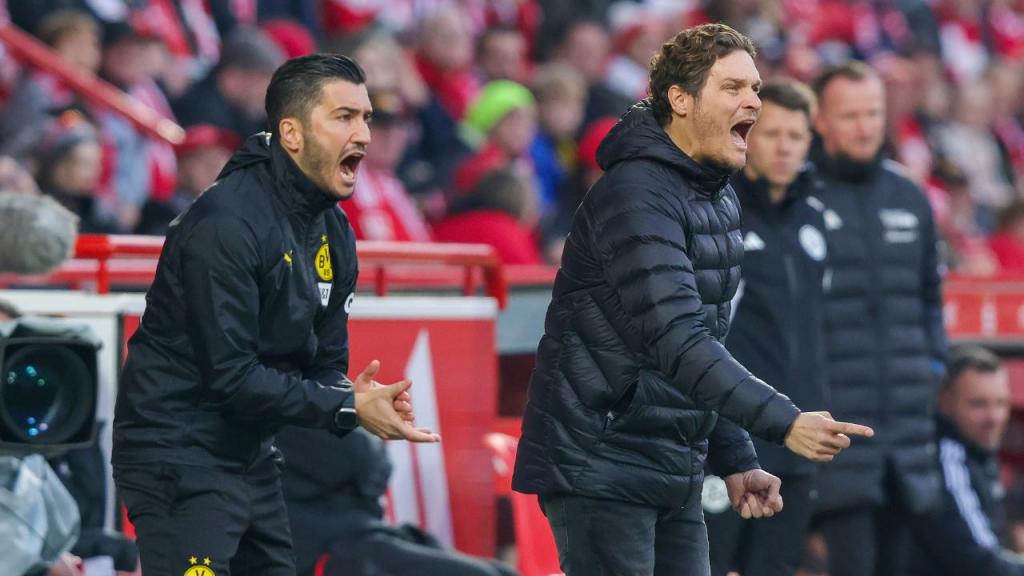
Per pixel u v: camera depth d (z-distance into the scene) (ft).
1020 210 116.37
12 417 42.68
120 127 87.10
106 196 85.46
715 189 42.93
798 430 39.04
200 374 40.83
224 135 90.99
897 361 64.08
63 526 47.14
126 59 92.84
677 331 40.42
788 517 59.11
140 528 41.50
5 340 42.22
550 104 108.99
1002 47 167.32
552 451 43.37
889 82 125.70
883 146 65.26
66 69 86.89
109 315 54.95
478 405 64.54
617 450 42.98
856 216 63.87
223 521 41.19
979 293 86.07
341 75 41.37
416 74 106.42
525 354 76.43
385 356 62.54
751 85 42.32
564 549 43.88
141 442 41.11
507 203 91.86
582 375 42.93
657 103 42.80
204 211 40.50
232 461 41.57
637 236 41.19
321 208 41.88
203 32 104.32
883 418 63.72
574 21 122.62
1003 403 72.95
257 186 41.11
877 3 153.79
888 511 67.56
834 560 64.18
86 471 53.62
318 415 40.83
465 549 64.08
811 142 65.00
